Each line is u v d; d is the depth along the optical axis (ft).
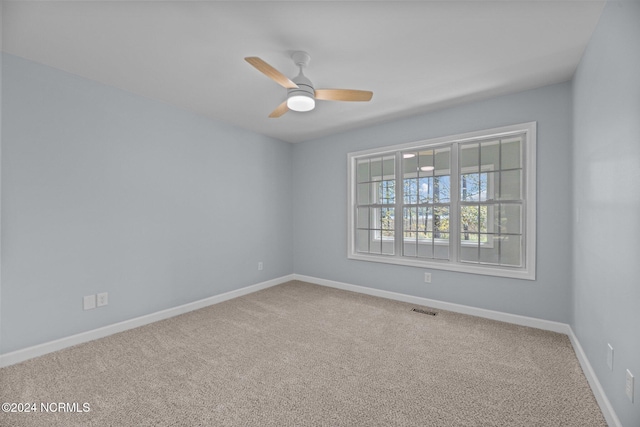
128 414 5.56
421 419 5.41
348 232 14.07
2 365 7.16
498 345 8.31
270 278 15.01
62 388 6.36
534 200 9.39
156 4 5.51
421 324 9.87
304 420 5.40
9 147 7.25
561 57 7.52
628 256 4.61
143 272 10.00
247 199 13.79
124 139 9.47
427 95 9.93
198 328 9.63
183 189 11.19
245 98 10.15
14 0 5.34
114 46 6.97
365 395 6.13
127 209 9.58
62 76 8.12
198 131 11.69
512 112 9.79
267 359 7.61
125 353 7.93
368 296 13.11
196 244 11.67
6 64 7.19
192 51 7.20
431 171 12.00
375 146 13.11
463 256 11.45
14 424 5.28
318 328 9.61
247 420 5.41
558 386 6.39
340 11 5.77
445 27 6.29
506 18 5.99
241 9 5.69
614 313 5.15
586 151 6.91
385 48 7.11
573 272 8.34
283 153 15.74
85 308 8.62
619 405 4.90
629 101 4.55
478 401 5.91
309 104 7.73
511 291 9.96
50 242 7.95
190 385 6.47
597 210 6.10
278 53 7.31
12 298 7.36
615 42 5.08
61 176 8.13
